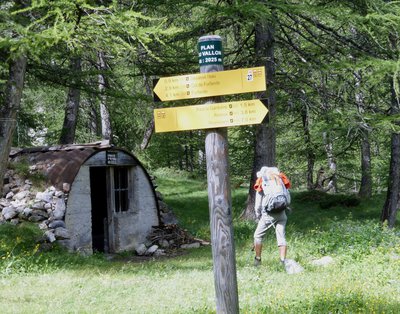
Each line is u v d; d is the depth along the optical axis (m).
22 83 8.68
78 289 8.27
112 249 15.26
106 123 25.23
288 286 7.83
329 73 14.38
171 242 15.98
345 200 24.12
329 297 6.66
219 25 16.44
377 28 13.09
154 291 8.05
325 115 14.80
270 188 9.52
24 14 7.29
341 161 30.17
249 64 16.41
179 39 15.67
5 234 12.30
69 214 13.55
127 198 16.12
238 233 16.48
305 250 11.31
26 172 14.04
